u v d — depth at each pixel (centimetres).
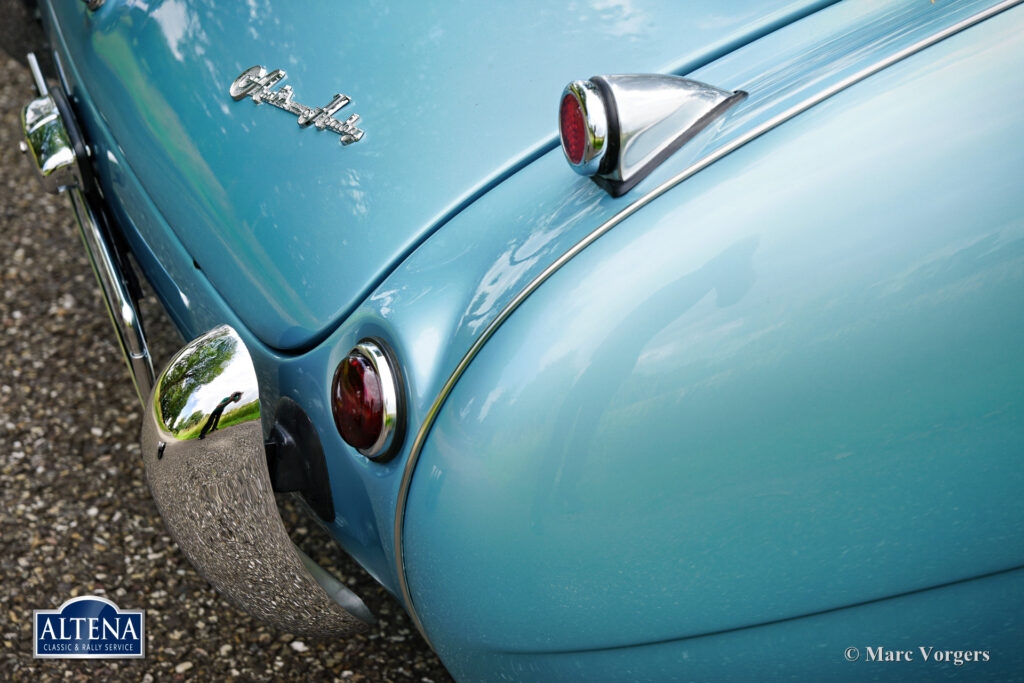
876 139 54
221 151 81
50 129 102
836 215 54
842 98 56
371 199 71
